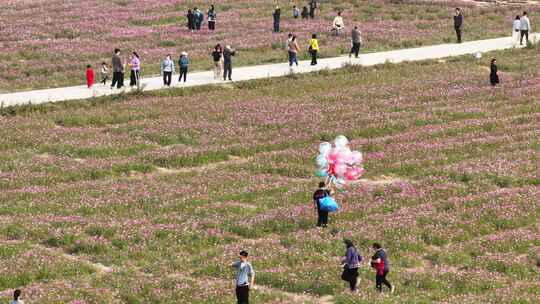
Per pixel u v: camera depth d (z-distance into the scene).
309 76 183.00
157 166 133.25
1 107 156.50
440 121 152.38
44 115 154.88
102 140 141.75
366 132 146.25
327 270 94.75
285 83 176.62
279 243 103.88
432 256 100.19
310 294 90.75
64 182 125.25
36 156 135.25
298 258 98.50
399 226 106.44
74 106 161.12
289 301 87.88
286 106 160.25
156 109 158.25
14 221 109.12
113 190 120.56
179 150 137.25
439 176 125.31
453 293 90.25
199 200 116.81
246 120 152.38
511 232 105.75
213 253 100.38
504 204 113.75
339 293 89.44
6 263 96.81
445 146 137.88
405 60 195.75
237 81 177.88
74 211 113.31
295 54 187.62
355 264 88.50
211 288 90.06
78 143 139.62
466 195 118.56
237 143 141.38
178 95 169.88
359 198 117.25
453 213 111.12
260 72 186.75
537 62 191.38
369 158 133.25
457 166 128.62
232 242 105.00
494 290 89.69
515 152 135.50
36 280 94.62
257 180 125.56
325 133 144.25
